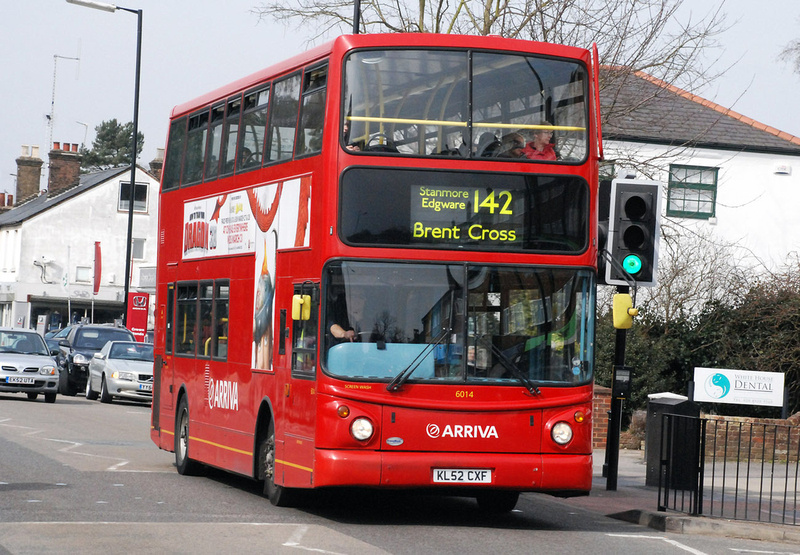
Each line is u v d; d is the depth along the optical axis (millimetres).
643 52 28172
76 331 43688
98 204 83812
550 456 13156
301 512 14391
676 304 32812
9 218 85938
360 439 12828
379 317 13016
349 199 13062
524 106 13508
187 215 18969
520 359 13188
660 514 15031
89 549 10688
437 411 12961
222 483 17609
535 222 13352
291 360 13984
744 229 40531
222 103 17688
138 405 38938
